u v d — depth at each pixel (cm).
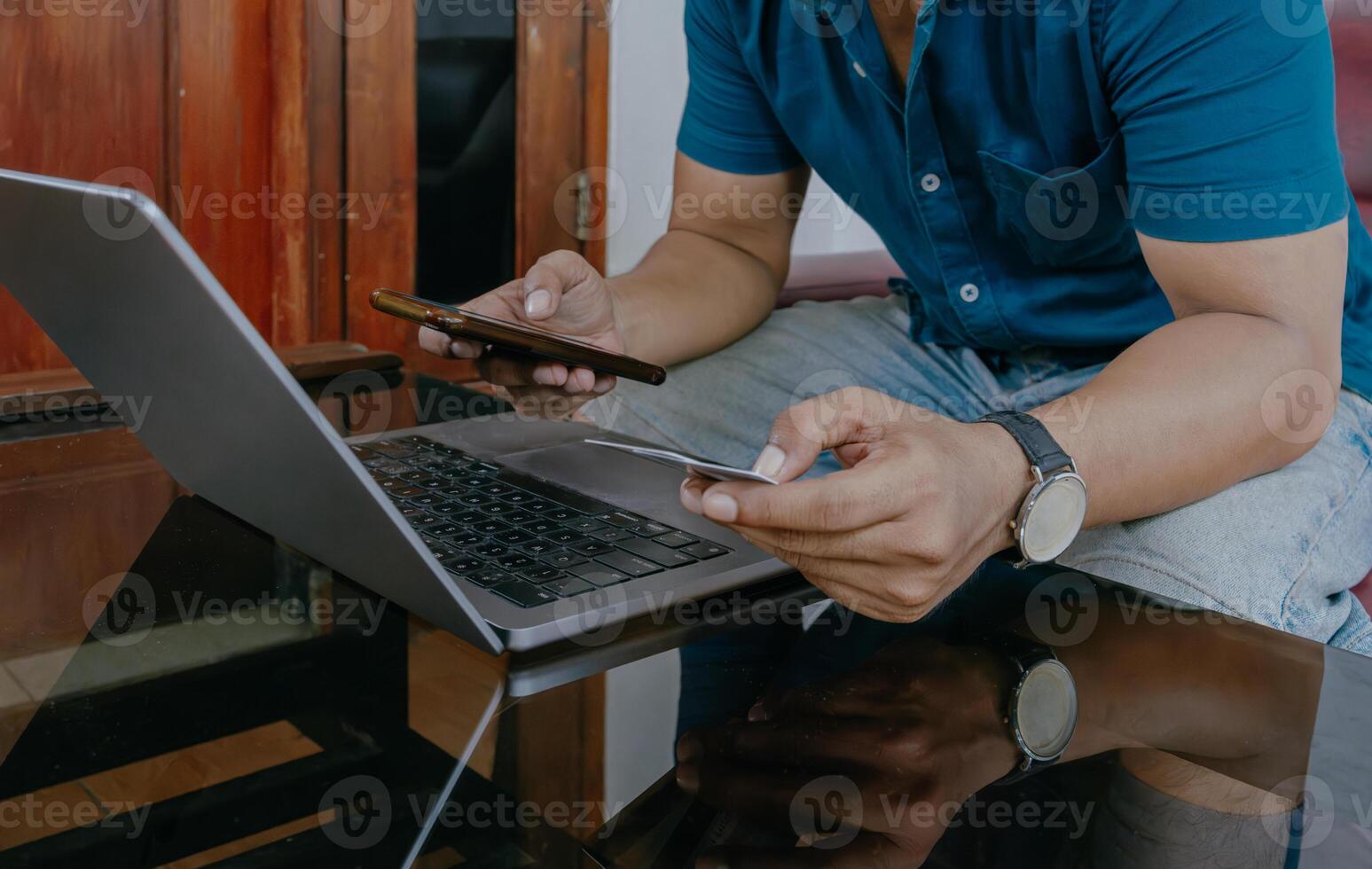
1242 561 75
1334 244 77
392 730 46
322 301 192
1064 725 49
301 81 181
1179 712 49
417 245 201
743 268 118
